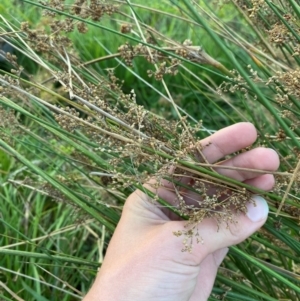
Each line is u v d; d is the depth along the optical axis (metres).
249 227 0.21
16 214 0.42
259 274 0.31
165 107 0.52
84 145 0.31
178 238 0.21
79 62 0.27
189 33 0.55
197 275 0.23
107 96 0.30
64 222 0.42
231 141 0.23
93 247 0.42
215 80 0.53
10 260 0.39
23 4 0.59
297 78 0.21
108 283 0.21
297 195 0.24
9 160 0.47
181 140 0.21
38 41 0.25
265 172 0.21
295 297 0.30
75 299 0.39
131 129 0.20
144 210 0.24
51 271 0.39
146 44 0.23
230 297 0.25
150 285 0.21
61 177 0.31
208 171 0.21
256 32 0.29
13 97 0.28
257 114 0.42
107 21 0.56
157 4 0.56
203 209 0.20
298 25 0.23
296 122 0.25
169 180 0.21
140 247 0.22
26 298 0.37
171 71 0.25
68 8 0.26
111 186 0.28
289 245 0.25
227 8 0.48
